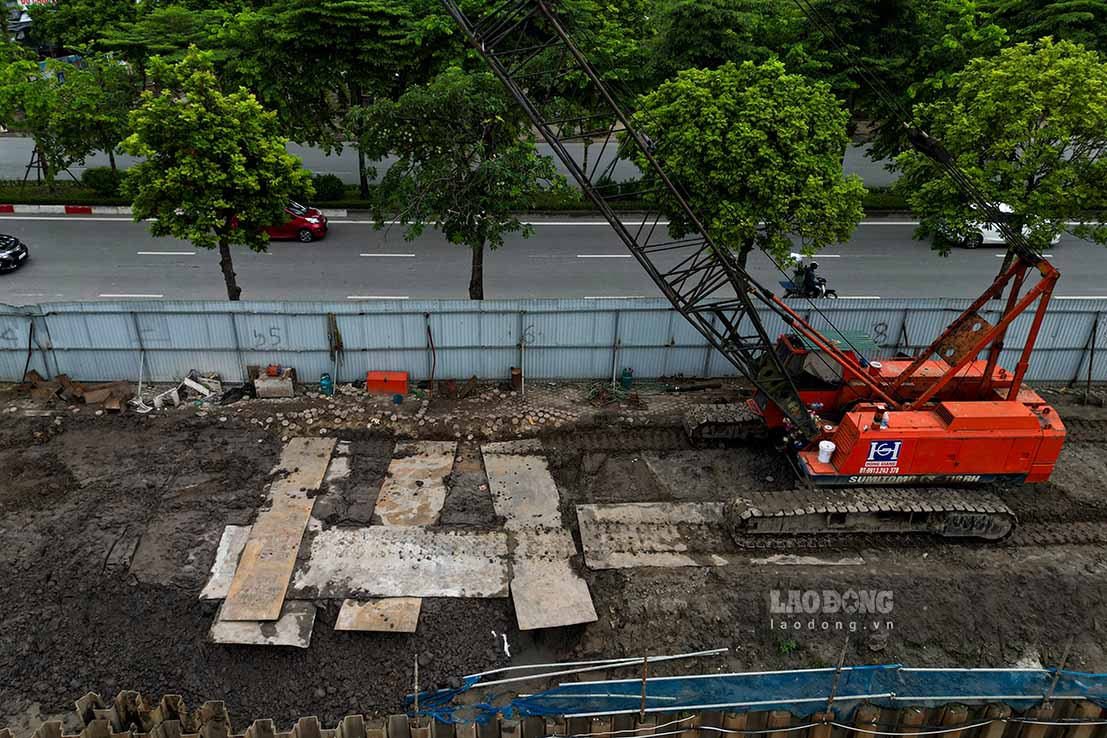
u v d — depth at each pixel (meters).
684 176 18.59
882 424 14.55
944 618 13.54
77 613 13.05
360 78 29.30
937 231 20.75
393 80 29.84
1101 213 20.70
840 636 13.30
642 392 20.05
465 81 19.14
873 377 16.00
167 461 16.72
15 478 16.09
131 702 11.62
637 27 38.03
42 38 48.69
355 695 12.18
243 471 16.47
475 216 19.80
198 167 18.50
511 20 11.75
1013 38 31.27
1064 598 13.93
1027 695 12.36
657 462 17.53
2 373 19.42
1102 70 18.62
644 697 11.30
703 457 17.70
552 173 19.33
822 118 19.05
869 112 31.41
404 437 17.92
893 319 20.19
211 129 18.41
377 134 19.55
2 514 15.02
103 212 33.22
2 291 25.11
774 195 18.05
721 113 18.34
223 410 18.55
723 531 15.23
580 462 17.44
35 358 19.27
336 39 28.19
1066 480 17.02
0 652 12.48
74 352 19.23
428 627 12.99
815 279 23.77
